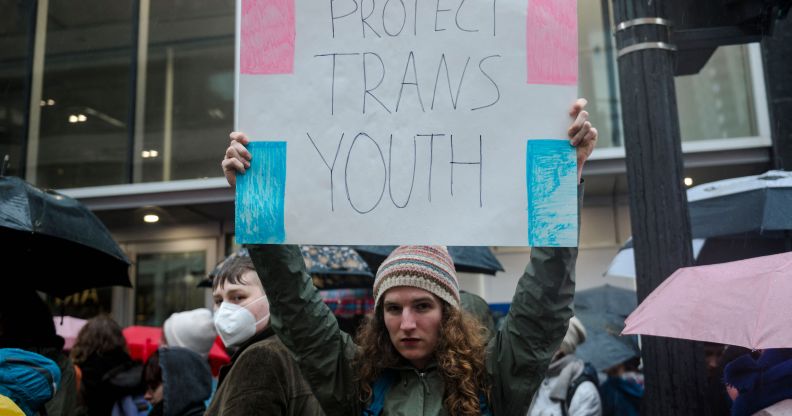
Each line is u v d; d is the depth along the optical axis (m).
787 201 3.65
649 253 2.66
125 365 4.25
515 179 1.84
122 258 3.62
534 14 1.90
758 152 7.23
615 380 4.81
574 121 1.83
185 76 8.87
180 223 9.21
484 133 1.87
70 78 9.08
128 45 9.03
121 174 8.77
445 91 1.91
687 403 2.49
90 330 4.24
